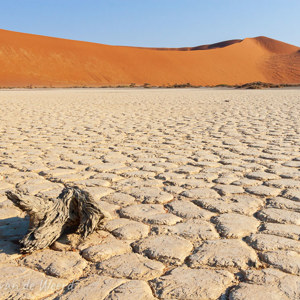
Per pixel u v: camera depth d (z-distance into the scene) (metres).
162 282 2.68
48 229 3.27
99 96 30.23
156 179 5.41
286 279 2.68
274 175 5.45
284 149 7.41
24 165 6.27
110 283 2.70
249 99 24.73
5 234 3.56
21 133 9.95
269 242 3.26
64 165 6.26
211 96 29.61
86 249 3.22
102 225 3.64
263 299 2.44
